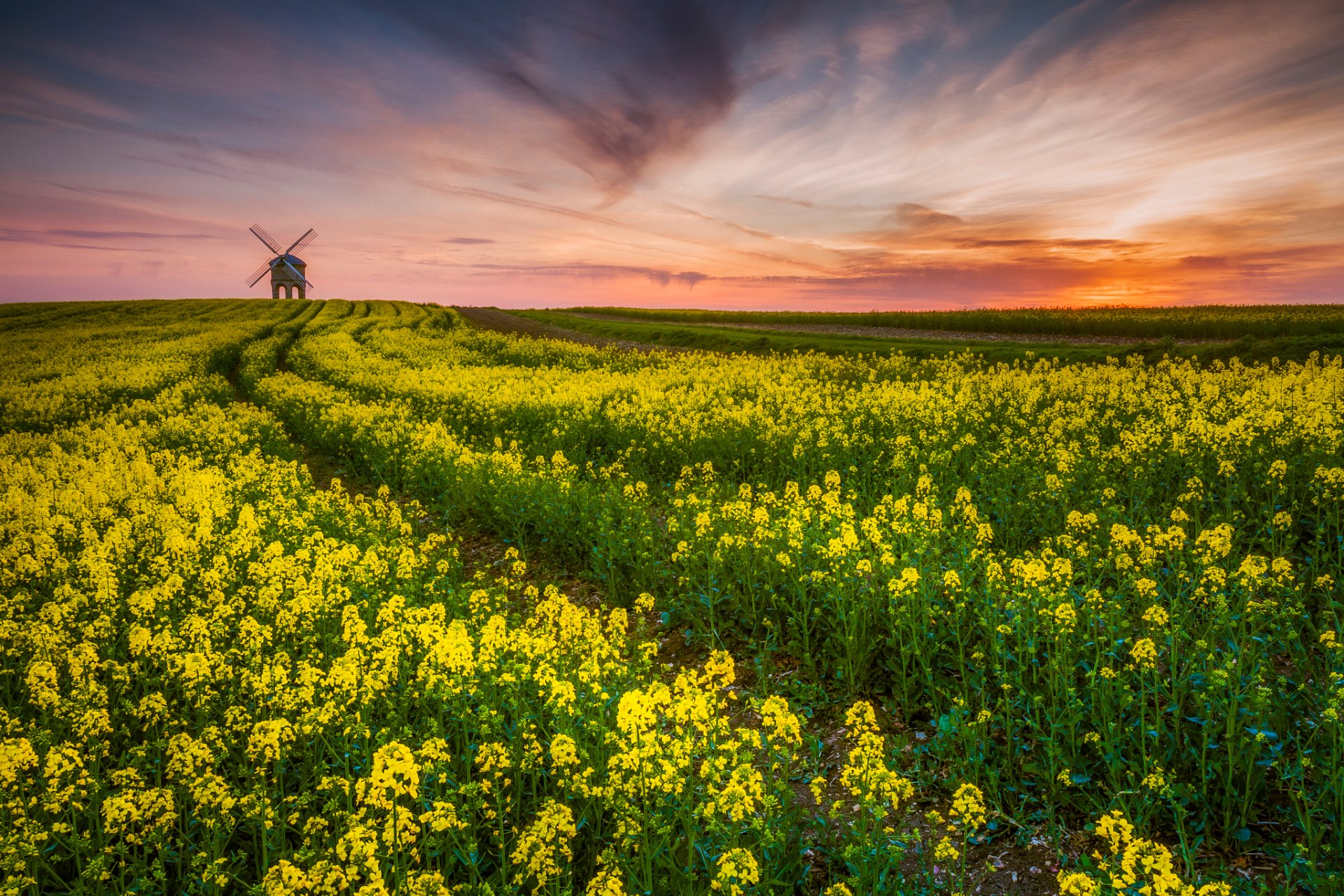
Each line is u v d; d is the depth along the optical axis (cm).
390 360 3681
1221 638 644
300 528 1070
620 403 1938
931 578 759
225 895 447
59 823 430
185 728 597
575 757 482
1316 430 1019
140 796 418
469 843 445
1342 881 394
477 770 555
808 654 711
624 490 1206
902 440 1289
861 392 2053
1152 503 1022
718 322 6581
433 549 1016
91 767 518
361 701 563
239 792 489
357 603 812
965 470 1252
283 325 6088
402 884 396
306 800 464
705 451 1495
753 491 1324
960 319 4284
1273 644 633
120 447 1731
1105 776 519
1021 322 3938
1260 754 493
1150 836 475
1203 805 474
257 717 583
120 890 428
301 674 554
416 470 1483
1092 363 2652
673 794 488
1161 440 1121
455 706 563
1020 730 570
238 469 1400
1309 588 734
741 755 487
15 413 2261
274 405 2466
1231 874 434
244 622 662
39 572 881
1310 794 474
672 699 531
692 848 435
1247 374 1877
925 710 638
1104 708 528
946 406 1616
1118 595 669
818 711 666
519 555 1104
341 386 2919
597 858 433
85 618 763
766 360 3300
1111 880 362
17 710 607
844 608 732
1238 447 1048
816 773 569
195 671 572
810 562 830
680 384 2534
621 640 661
